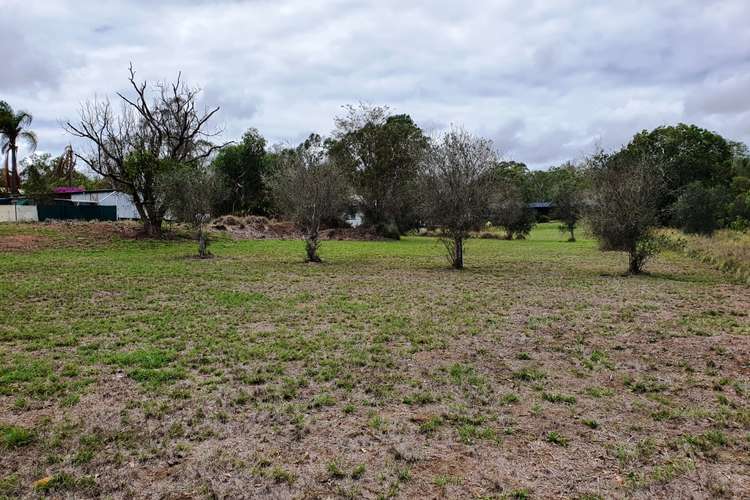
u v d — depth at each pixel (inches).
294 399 216.7
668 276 677.9
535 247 1326.3
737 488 148.9
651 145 1840.6
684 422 196.1
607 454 169.5
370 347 299.4
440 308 430.6
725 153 1838.1
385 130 1674.5
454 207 761.6
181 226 1349.7
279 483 150.0
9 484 146.6
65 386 227.1
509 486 148.8
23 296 456.8
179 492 144.8
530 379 246.2
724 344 313.3
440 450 171.5
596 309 430.0
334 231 1600.6
